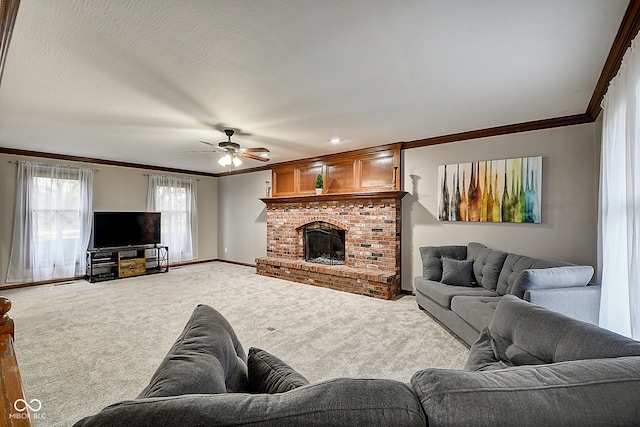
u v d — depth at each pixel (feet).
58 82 8.31
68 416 6.23
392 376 7.73
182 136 13.87
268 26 5.90
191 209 24.45
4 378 3.01
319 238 19.42
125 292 15.81
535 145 12.30
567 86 8.80
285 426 2.06
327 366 8.23
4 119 11.39
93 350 9.11
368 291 15.19
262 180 23.07
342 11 5.45
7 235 16.61
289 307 13.33
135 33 6.14
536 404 2.29
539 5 5.32
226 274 20.67
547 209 12.07
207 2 5.21
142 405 2.13
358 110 10.63
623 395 2.37
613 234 7.71
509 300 5.57
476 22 5.79
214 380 2.99
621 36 6.23
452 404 2.28
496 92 9.19
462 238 14.07
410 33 6.15
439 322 11.49
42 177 17.43
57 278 17.88
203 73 7.83
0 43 5.46
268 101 9.71
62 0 5.15
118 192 20.70
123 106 10.06
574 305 8.19
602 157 8.95
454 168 14.15
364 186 16.94
